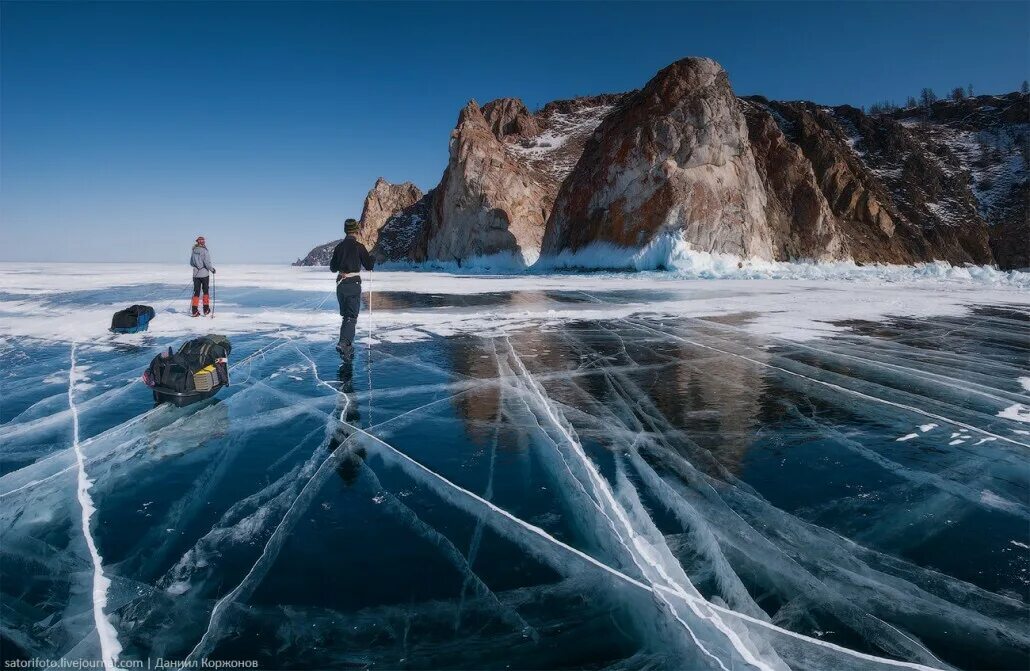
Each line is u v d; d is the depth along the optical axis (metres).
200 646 1.79
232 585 2.11
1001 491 3.04
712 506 2.81
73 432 3.90
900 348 7.50
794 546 2.44
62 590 2.08
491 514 2.70
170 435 3.86
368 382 5.46
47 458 3.40
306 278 27.17
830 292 17.31
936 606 2.03
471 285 21.48
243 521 2.61
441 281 24.83
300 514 2.69
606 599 2.04
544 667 1.71
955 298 15.16
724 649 1.79
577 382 5.52
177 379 4.53
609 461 3.43
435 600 2.03
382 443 3.70
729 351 7.23
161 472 3.20
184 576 2.16
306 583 2.12
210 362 4.81
